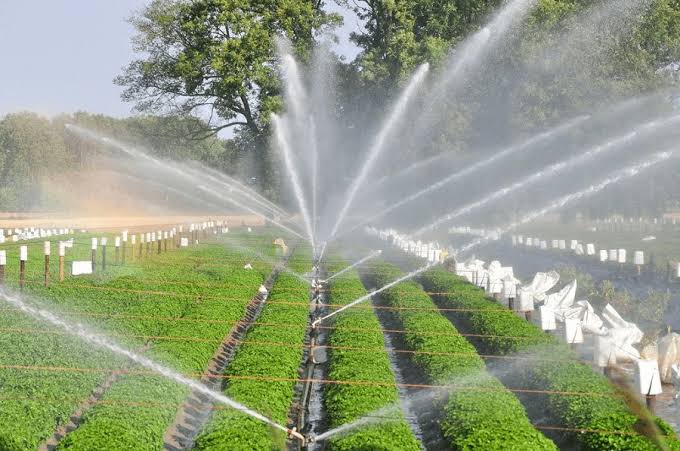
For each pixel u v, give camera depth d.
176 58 94.69
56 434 19.67
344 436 18.83
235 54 89.56
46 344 25.70
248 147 102.06
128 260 53.81
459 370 24.67
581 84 65.62
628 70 65.50
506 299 41.25
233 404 20.86
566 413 20.19
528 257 65.56
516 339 29.02
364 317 34.81
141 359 24.70
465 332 34.06
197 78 93.12
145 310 33.56
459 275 50.41
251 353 27.06
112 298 36.25
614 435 18.27
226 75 91.19
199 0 91.06
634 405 17.91
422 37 86.00
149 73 94.38
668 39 66.88
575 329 28.84
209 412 22.83
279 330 31.31
